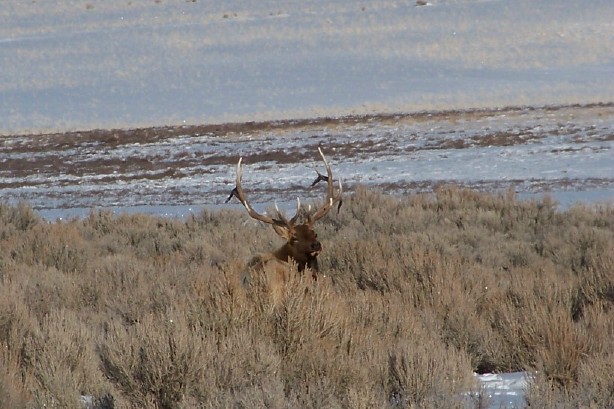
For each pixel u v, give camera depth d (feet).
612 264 140.87
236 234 221.46
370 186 334.03
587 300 134.51
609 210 241.35
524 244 204.03
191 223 248.93
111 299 144.77
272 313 99.35
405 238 199.82
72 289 151.12
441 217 243.40
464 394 85.35
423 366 85.81
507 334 109.70
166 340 84.64
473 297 138.10
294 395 79.51
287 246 114.73
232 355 87.61
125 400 82.48
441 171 350.23
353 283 152.66
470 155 372.79
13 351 98.32
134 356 85.05
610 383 80.28
